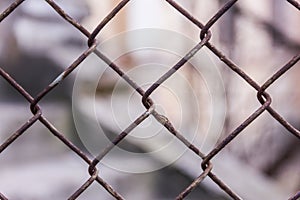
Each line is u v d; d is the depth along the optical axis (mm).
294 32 5055
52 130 1170
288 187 4520
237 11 4867
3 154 5613
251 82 1178
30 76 7016
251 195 4238
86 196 3891
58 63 6098
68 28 5742
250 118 1183
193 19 1147
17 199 4883
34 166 5332
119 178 3854
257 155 4672
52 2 1115
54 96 4492
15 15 7449
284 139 4695
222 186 1203
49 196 4895
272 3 5043
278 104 4762
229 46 4863
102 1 3586
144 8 2701
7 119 6586
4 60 7430
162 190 3621
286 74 4852
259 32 4938
